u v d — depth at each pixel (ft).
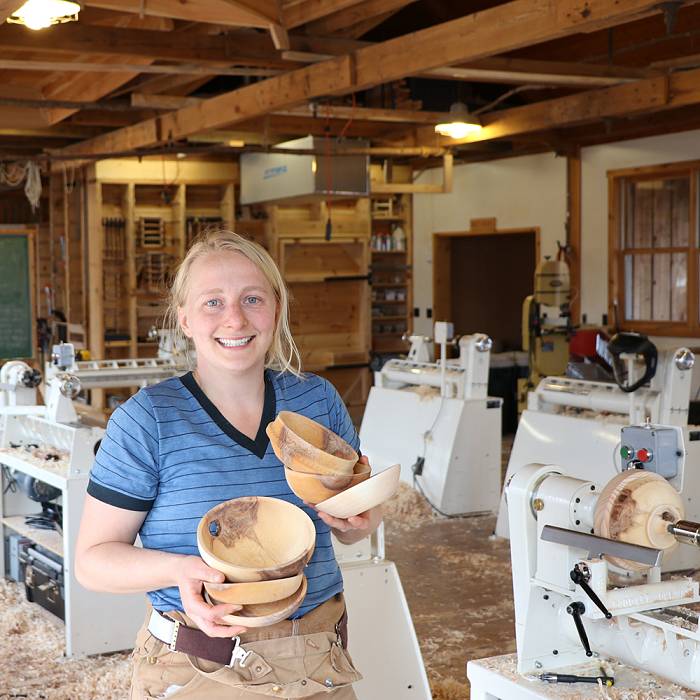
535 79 23.57
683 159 31.42
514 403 34.65
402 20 35.22
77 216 36.81
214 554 5.43
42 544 15.03
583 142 34.45
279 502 5.70
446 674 12.71
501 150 36.01
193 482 5.93
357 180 30.48
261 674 5.79
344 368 36.32
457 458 21.72
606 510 6.68
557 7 16.37
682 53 29.66
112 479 5.88
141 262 34.94
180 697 5.79
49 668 13.00
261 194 32.96
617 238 33.73
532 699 6.77
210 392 6.17
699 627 6.72
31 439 16.63
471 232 39.45
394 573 10.11
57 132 33.24
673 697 6.70
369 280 37.09
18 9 14.71
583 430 18.83
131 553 5.62
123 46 20.10
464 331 44.16
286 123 31.94
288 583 5.21
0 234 40.50
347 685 6.14
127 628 13.71
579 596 6.92
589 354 27.35
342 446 6.03
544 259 36.24
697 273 31.60
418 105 29.58
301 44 21.52
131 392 35.47
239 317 5.95
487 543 19.53
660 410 17.49
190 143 33.27
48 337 41.16
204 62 21.21
